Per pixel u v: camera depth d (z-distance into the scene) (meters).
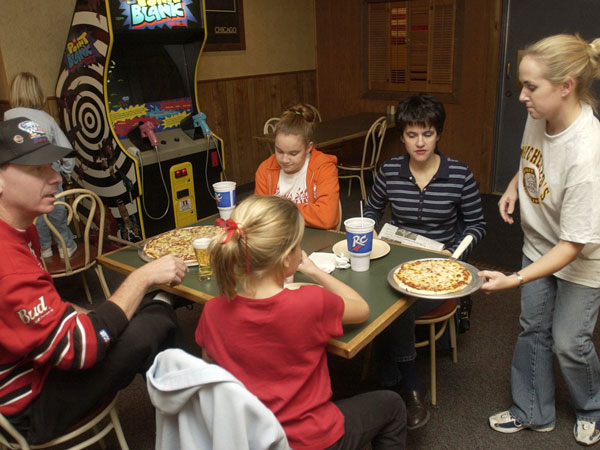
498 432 1.91
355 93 5.59
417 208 2.05
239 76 5.01
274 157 2.23
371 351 2.16
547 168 1.55
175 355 0.97
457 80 4.80
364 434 1.26
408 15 4.93
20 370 1.30
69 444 1.89
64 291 3.23
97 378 1.36
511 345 2.44
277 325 1.09
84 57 3.33
